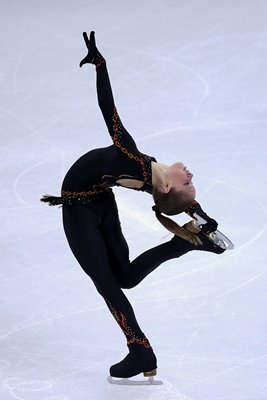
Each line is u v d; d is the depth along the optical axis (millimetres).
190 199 15047
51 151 26750
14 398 14281
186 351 15844
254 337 16219
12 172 25156
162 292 18219
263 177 24297
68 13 40594
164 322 16953
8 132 28297
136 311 17453
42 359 15734
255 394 14234
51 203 15281
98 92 14594
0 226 21766
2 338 16500
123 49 35656
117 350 16062
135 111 29875
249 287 18234
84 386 14742
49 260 19859
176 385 14656
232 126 28172
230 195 23156
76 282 18781
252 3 39656
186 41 36125
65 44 36719
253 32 36531
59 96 31500
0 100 31156
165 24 38156
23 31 38500
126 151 14594
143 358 14656
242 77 32312
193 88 31594
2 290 18453
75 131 28438
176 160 25828
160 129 28281
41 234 21297
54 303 17875
